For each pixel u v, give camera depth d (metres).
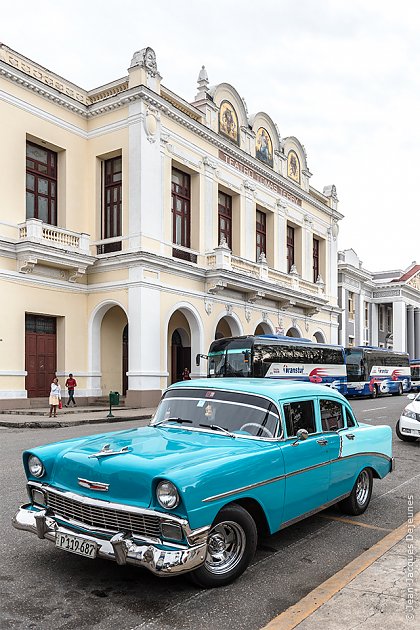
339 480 6.46
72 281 24.53
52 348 24.36
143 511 4.41
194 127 27.23
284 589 4.82
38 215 24.25
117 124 24.98
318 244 41.75
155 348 24.36
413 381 49.09
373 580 4.62
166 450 5.02
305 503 5.81
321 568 5.33
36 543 5.91
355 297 53.06
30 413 20.62
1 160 21.84
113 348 26.67
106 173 26.19
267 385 6.11
